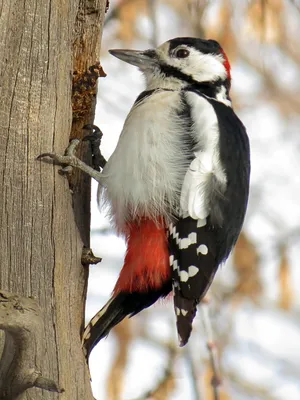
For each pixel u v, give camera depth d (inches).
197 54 446.0
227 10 521.7
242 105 637.3
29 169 358.9
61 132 372.5
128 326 539.2
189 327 381.4
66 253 365.4
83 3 399.5
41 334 321.7
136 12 546.9
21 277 349.7
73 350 359.6
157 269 391.2
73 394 355.3
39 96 364.5
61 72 372.5
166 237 391.5
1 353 334.0
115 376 518.0
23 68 362.6
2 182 353.7
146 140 396.8
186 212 390.0
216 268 399.5
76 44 399.9
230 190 399.9
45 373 345.4
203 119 406.3
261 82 642.2
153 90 441.7
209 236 392.5
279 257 577.6
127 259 395.5
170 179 393.4
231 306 580.7
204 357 535.2
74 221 374.3
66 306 361.1
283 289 573.9
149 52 451.5
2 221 351.6
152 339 560.7
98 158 411.5
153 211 392.2
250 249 581.6
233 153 406.0
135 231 396.2
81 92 401.4
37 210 357.4
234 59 552.7
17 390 316.8
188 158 397.7
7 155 356.2
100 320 384.8
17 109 359.9
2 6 362.6
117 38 552.7
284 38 600.1
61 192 366.9
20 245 351.9
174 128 401.4
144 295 398.3
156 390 473.4
